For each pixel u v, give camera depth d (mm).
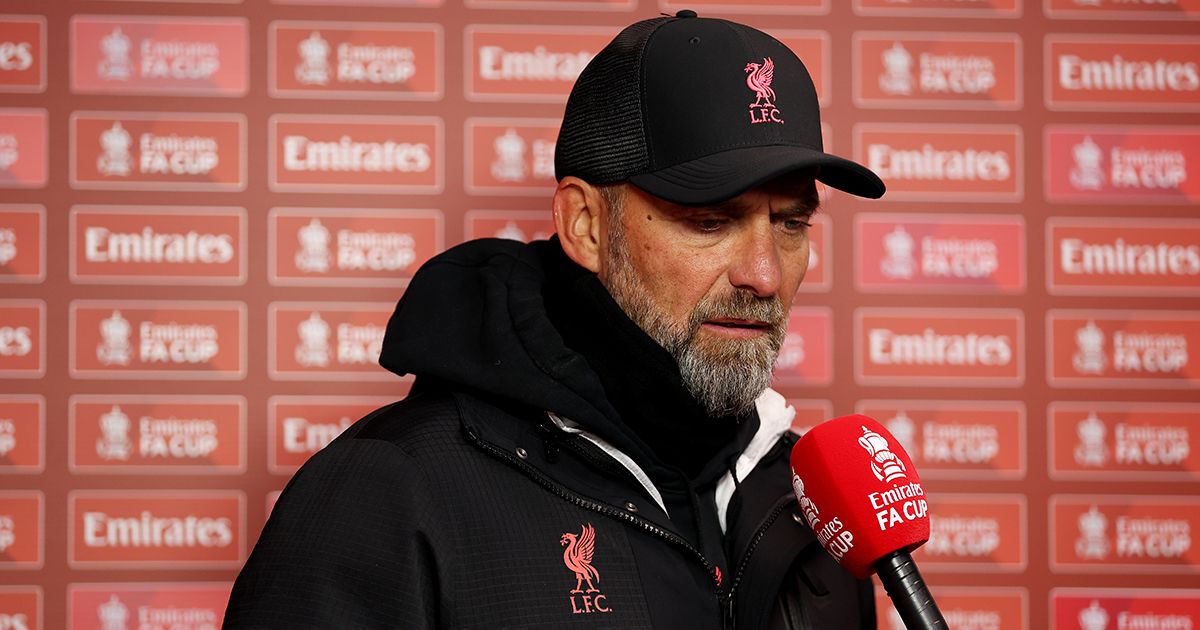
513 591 3564
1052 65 7141
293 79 6855
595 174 3924
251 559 3645
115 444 6680
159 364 6727
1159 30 7145
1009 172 7102
